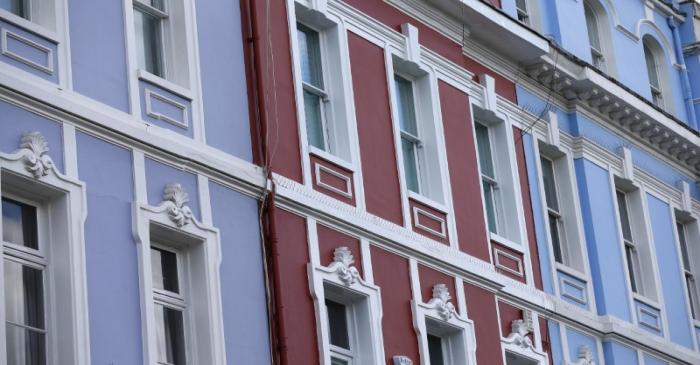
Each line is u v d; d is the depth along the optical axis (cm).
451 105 4316
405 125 4209
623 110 5047
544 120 4769
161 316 3262
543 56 4712
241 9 3684
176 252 3344
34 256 3042
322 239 3681
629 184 5084
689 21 5800
